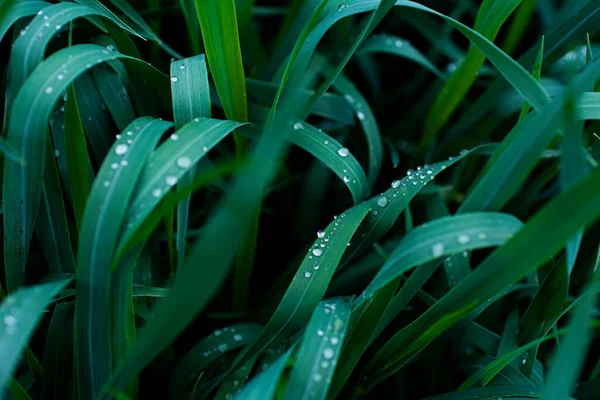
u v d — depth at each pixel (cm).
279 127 27
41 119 29
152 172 29
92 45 31
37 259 33
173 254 33
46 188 31
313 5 36
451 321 30
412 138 41
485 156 38
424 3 43
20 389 29
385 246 35
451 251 28
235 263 34
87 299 29
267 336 30
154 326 27
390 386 35
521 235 27
